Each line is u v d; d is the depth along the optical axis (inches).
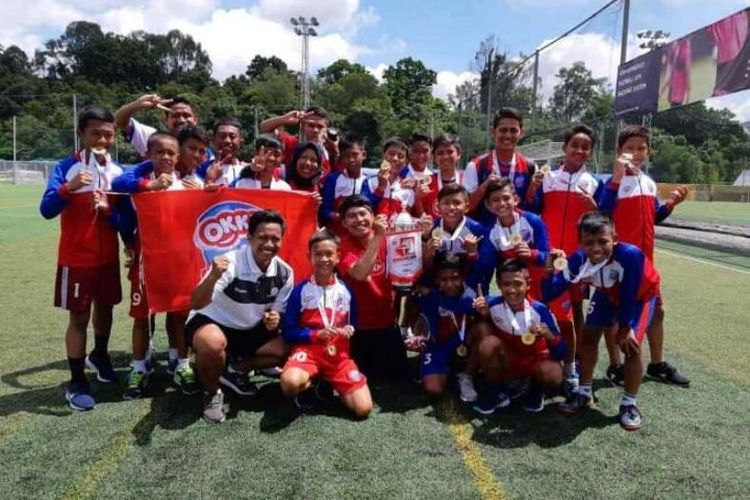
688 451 129.9
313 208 169.9
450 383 172.9
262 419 144.8
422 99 3329.2
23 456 123.8
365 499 109.0
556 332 154.2
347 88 3019.2
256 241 147.4
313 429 139.2
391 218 181.8
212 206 161.5
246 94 3034.0
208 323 147.7
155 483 113.6
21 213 690.8
